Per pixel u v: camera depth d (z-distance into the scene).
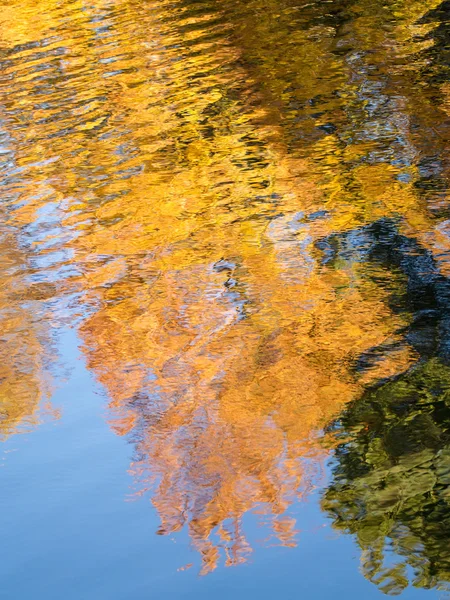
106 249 7.11
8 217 7.88
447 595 3.55
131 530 4.19
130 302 6.33
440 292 5.82
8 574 4.01
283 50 10.52
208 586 3.76
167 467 4.61
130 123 9.31
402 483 4.22
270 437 4.71
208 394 5.18
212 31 11.53
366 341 5.44
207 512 4.23
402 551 3.82
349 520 4.04
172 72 10.43
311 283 6.16
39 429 5.14
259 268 6.45
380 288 5.97
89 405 5.29
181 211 7.48
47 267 7.00
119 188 8.05
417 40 10.17
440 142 7.84
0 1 15.25
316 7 11.80
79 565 4.01
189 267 6.63
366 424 4.70
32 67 11.49
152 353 5.69
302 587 3.70
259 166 7.99
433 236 6.48
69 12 13.78
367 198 7.16
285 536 4.00
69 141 9.16
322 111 8.83
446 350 5.23
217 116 9.12
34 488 4.62
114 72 10.74
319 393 5.02
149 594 3.76
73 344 5.96
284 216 7.12
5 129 9.73
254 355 5.48
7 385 5.63
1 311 6.50
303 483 4.32
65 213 7.79
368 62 9.79
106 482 4.58
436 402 4.79
